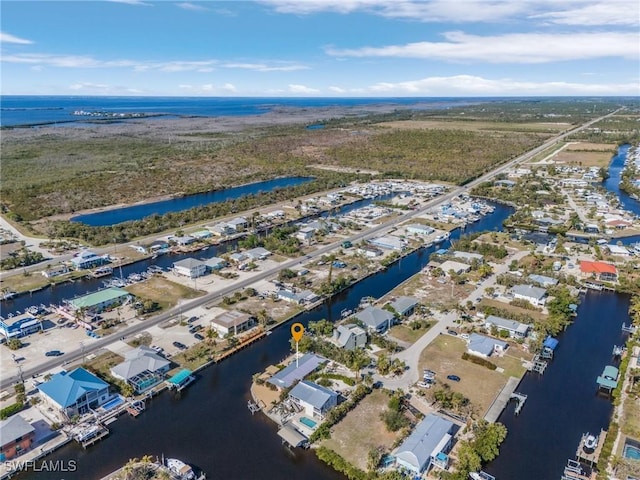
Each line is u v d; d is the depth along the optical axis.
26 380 92.75
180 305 126.44
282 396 87.62
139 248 170.12
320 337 108.44
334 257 161.50
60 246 172.25
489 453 74.00
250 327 115.06
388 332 112.06
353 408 85.38
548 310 121.19
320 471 72.44
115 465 73.25
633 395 88.31
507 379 94.25
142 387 90.75
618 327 117.00
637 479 67.75
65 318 118.94
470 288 137.12
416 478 69.81
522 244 175.00
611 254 162.62
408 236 187.50
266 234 192.38
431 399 87.50
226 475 71.44
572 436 79.81
